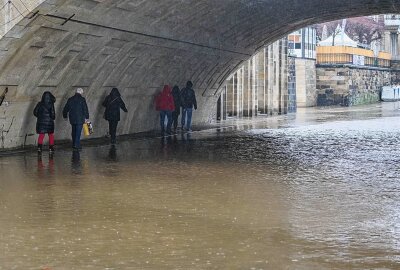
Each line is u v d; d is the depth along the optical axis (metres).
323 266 9.77
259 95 57.59
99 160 23.12
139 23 28.09
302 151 26.64
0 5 21.45
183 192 16.39
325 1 35.44
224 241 11.34
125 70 31.44
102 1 23.81
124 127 34.59
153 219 13.15
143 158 23.89
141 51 30.97
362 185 17.66
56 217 13.33
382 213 13.80
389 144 29.88
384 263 9.95
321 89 81.38
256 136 34.44
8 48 22.34
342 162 22.91
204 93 44.38
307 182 18.17
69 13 23.02
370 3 36.84
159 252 10.58
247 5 33.28
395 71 106.81
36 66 24.77
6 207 14.37
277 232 12.02
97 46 27.16
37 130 25.09
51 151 25.53
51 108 25.19
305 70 77.19
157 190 16.69
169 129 35.94
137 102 35.12
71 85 28.16
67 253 10.52
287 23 41.62
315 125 43.66
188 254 10.46
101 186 17.28
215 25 35.12
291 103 64.81
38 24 22.28
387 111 65.69
